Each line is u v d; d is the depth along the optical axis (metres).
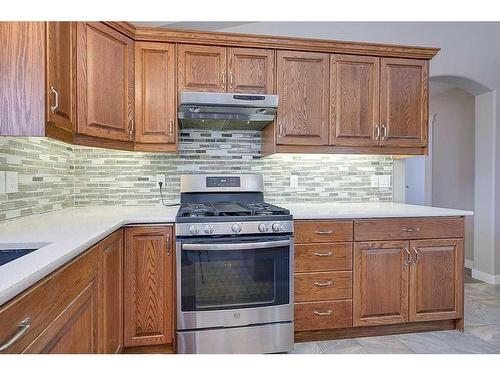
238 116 2.25
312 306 2.13
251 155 2.69
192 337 1.91
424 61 2.58
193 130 2.61
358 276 2.18
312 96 2.42
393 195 2.93
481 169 3.56
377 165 2.88
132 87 2.20
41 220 1.76
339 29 2.96
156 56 2.24
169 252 1.95
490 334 2.31
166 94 2.25
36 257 0.98
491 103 3.41
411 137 2.57
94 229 1.48
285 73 2.38
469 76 3.26
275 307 1.99
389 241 2.21
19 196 1.75
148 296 1.93
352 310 2.18
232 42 2.30
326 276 2.15
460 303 2.32
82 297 1.24
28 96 1.32
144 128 2.23
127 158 2.53
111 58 2.05
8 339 0.75
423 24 3.12
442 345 2.14
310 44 2.39
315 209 2.35
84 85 1.87
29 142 1.84
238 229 1.91
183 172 2.60
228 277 1.94
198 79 2.28
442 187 4.55
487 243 3.50
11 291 0.74
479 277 3.59
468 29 3.23
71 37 1.75
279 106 2.38
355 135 2.49
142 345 1.94
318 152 2.46
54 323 0.99
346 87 2.47
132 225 1.90
